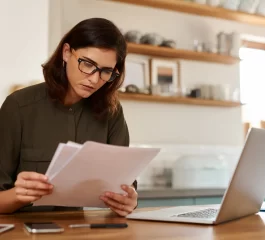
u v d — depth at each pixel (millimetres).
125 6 3189
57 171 1092
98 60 1321
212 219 1161
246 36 3725
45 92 1517
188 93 3312
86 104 1570
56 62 1468
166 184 3172
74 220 1200
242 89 3730
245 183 1194
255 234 1026
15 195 1218
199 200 2789
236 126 3604
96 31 1322
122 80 1549
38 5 2797
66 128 1517
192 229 1068
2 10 2695
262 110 3820
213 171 3127
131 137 3162
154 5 3268
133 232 1009
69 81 1434
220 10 3387
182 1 3252
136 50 3145
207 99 3354
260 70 3857
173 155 3281
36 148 1466
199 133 3434
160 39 3189
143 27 3256
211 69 3516
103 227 1064
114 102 1600
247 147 1101
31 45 2762
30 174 1109
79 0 2994
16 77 2713
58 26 2852
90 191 1206
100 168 1126
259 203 1411
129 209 1307
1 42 2686
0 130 1424
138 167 1225
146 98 3146
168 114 3322
